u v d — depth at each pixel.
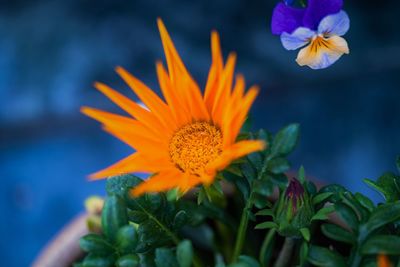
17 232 0.89
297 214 0.47
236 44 0.90
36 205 0.89
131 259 0.46
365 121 0.89
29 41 0.92
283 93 0.90
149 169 0.44
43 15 0.93
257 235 0.58
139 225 0.50
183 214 0.50
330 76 0.90
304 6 0.47
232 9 0.91
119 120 0.45
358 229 0.47
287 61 0.90
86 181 0.90
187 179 0.44
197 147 0.46
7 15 0.94
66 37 0.92
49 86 0.90
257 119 0.90
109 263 0.46
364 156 0.87
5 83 0.91
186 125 0.46
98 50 0.91
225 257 0.59
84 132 0.91
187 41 0.90
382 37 0.90
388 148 0.87
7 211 0.90
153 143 0.45
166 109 0.46
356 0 0.91
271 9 0.91
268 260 0.53
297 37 0.45
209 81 0.45
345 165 0.87
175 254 0.51
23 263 0.88
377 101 0.89
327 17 0.44
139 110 0.45
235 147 0.42
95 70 0.90
